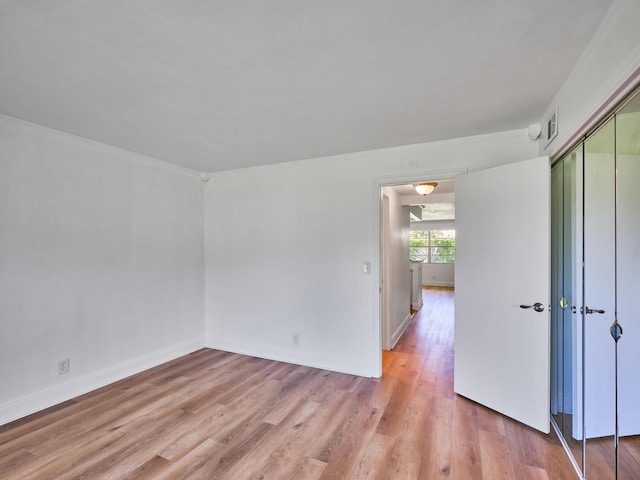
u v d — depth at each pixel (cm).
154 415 256
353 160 342
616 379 179
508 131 279
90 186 302
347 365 344
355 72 187
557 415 241
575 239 220
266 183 389
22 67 179
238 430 235
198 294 420
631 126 159
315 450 212
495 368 258
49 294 272
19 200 254
